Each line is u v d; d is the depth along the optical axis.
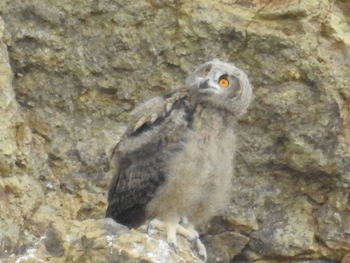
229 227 15.62
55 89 15.59
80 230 13.25
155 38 15.62
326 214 15.64
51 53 15.55
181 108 13.23
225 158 13.26
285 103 15.41
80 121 15.64
